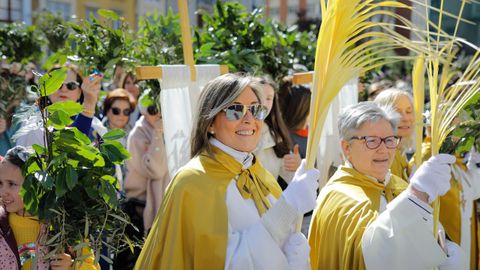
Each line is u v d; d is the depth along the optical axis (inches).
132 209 179.0
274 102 146.9
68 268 100.7
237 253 86.6
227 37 176.7
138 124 184.2
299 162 144.3
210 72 129.6
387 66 316.2
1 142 178.1
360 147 105.7
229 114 92.2
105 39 153.6
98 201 101.7
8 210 106.3
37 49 257.1
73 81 149.9
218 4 181.9
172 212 90.0
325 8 92.4
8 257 104.7
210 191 90.0
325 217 103.9
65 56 154.9
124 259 157.2
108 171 103.3
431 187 91.6
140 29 177.3
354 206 100.9
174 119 128.3
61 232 98.4
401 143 149.3
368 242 94.0
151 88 168.6
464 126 117.6
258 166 100.0
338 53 90.9
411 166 144.8
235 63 162.2
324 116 91.6
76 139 99.4
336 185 107.1
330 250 101.3
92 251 103.9
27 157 104.5
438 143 95.9
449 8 185.6
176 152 128.9
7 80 211.3
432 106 96.3
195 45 174.1
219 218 88.7
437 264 93.5
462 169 139.8
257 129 94.7
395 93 148.3
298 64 188.7
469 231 140.0
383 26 92.4
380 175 106.9
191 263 88.7
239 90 92.0
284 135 147.3
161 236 90.8
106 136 105.3
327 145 156.7
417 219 92.4
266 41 180.2
